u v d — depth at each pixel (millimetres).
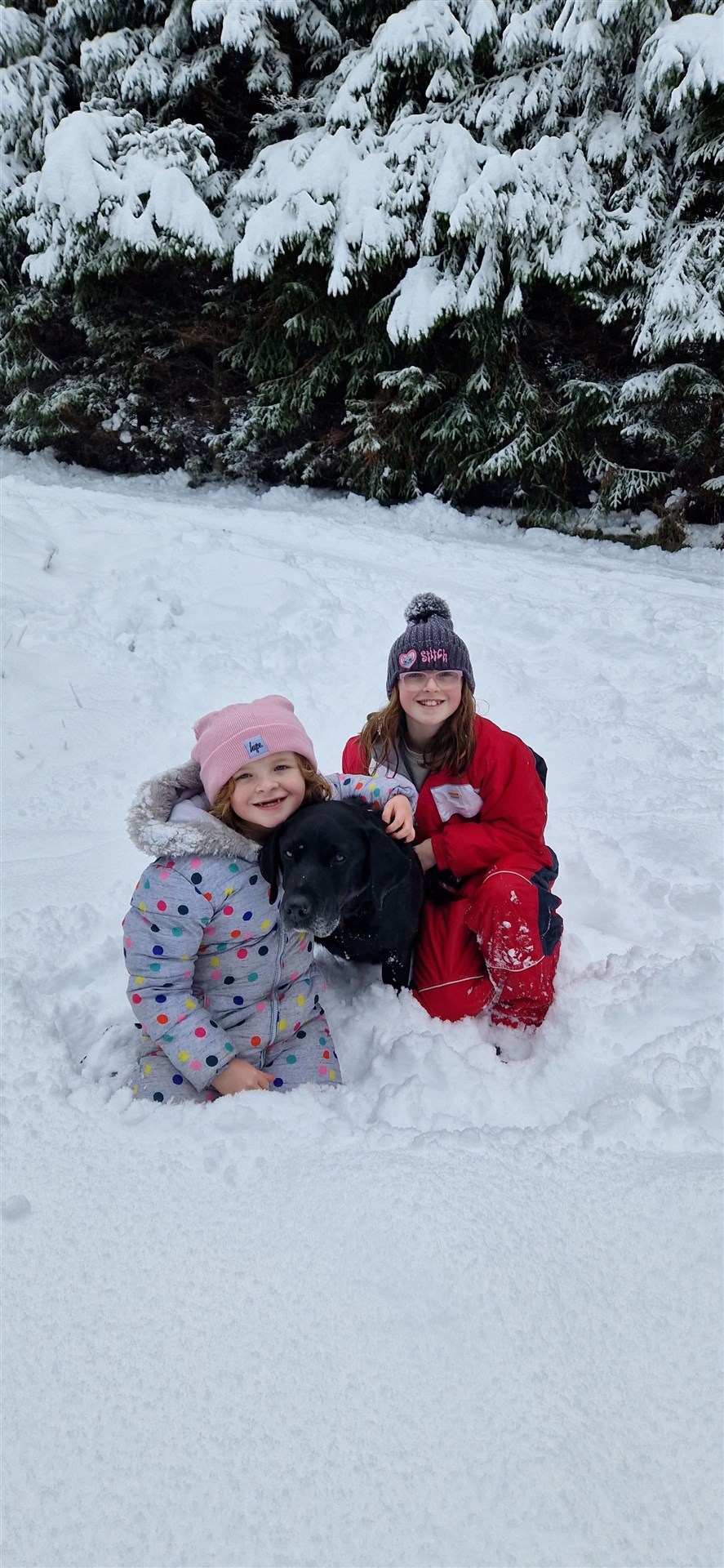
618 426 9164
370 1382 1205
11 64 10852
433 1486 1084
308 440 10742
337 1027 2236
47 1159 1607
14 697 4121
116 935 2602
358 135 9227
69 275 10234
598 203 8453
